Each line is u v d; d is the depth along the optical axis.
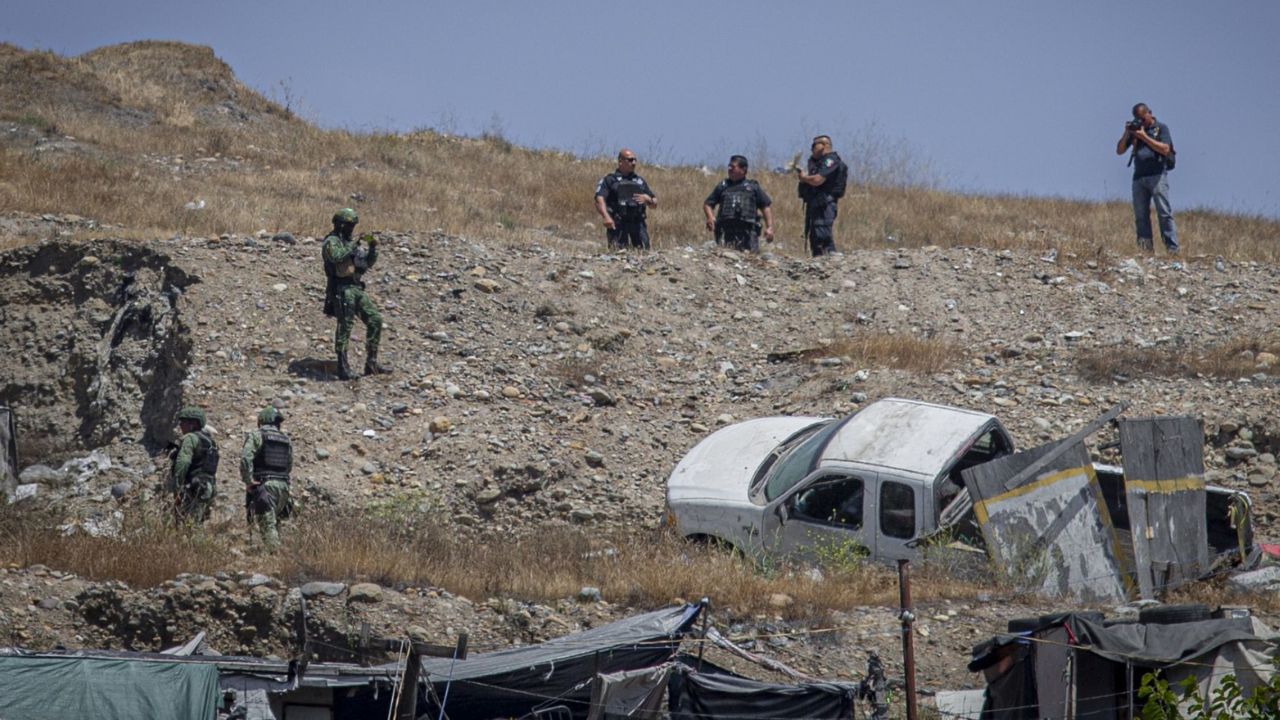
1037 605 39.09
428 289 65.62
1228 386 56.66
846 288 71.88
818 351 63.47
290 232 75.62
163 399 55.53
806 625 37.22
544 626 36.62
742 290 71.88
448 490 49.75
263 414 42.66
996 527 40.34
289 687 28.23
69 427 57.53
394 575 38.78
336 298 56.12
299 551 40.22
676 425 57.31
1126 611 38.03
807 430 49.25
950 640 36.59
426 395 56.34
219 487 47.44
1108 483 45.56
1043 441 52.69
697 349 65.25
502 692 30.14
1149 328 66.44
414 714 27.36
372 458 51.56
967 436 43.50
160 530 41.31
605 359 62.84
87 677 25.05
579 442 54.06
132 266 64.06
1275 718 24.89
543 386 58.94
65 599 35.78
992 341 65.12
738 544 43.91
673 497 46.03
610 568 40.94
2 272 65.19
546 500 50.66
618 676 29.09
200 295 60.31
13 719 23.83
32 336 61.84
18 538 39.97
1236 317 67.81
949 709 31.91
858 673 35.00
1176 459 42.22
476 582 39.09
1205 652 28.06
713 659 34.56
